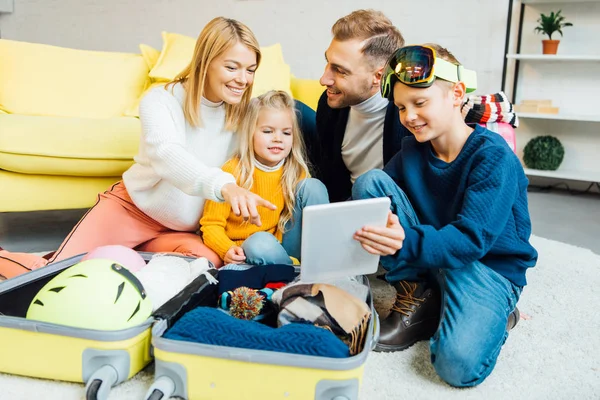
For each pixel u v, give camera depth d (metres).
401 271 1.19
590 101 3.03
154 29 3.68
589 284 1.59
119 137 1.91
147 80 2.56
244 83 1.34
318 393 0.86
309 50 3.29
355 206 0.93
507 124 1.54
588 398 0.98
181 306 1.03
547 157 3.00
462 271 1.11
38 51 2.37
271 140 1.40
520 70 3.13
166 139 1.26
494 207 1.04
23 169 1.82
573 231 2.32
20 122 1.84
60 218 2.32
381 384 1.00
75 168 1.86
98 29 3.89
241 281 1.18
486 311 1.05
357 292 1.10
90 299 0.95
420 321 1.17
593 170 3.09
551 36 2.93
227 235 1.45
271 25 3.37
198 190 1.18
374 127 1.55
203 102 1.40
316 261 0.97
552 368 1.09
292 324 0.95
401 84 1.10
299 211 1.45
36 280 1.17
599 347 1.18
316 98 2.43
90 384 0.89
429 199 1.21
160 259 1.27
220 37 1.29
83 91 2.38
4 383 0.96
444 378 1.01
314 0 3.21
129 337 0.93
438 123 1.10
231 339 0.90
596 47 2.96
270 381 0.87
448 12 2.99
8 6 4.20
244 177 1.42
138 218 1.53
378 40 1.39
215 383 0.88
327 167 1.71
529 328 1.27
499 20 2.91
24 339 0.95
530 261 1.17
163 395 0.88
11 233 2.06
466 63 3.02
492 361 1.02
